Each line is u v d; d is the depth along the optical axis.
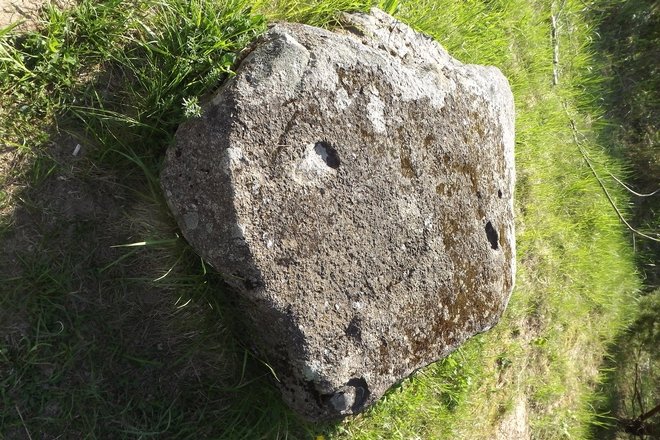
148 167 1.85
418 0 2.74
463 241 2.15
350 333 1.82
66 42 1.78
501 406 3.27
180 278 1.85
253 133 1.64
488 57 3.26
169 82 1.80
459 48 2.96
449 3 2.88
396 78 1.94
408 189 1.96
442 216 2.07
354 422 2.40
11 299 1.71
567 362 3.89
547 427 3.69
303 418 1.91
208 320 1.93
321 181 1.75
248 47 1.80
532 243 3.60
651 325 4.74
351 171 1.82
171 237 1.83
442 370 2.85
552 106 3.88
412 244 1.97
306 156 1.73
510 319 3.38
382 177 1.89
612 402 4.58
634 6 5.02
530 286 3.56
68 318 1.78
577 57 4.26
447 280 2.09
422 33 2.32
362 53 1.87
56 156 1.78
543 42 3.87
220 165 1.61
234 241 1.62
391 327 1.92
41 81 1.75
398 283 1.94
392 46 2.17
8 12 1.72
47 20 1.77
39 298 1.74
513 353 3.34
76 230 1.80
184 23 1.86
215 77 1.78
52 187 1.78
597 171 4.18
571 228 3.91
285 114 1.69
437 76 2.12
